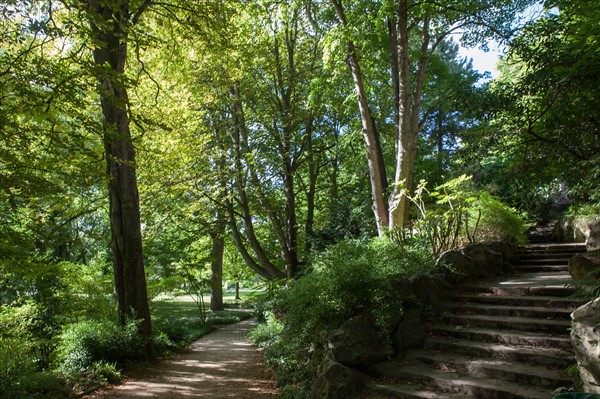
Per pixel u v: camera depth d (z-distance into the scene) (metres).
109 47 9.86
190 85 16.69
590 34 6.39
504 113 7.77
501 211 11.45
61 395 7.21
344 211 18.02
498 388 4.99
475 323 6.84
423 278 7.75
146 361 10.23
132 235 10.45
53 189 7.15
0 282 10.28
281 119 18.94
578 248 10.57
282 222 20.84
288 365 8.34
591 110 6.60
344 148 22.89
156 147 14.13
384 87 19.22
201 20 10.95
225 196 18.33
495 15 13.07
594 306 4.14
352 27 12.94
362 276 7.21
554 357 5.27
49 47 9.05
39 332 10.06
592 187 6.46
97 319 11.20
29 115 7.10
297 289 8.35
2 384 6.77
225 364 10.60
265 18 15.85
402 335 6.77
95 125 7.31
